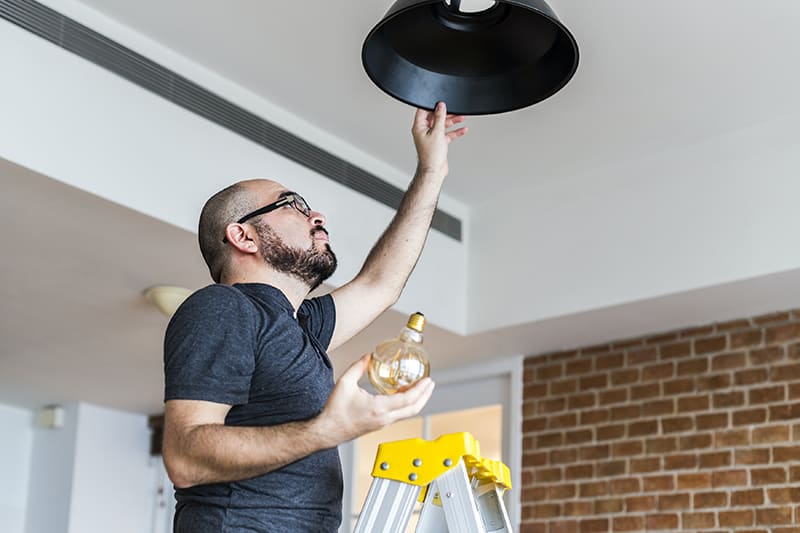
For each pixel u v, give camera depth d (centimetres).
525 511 445
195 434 131
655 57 329
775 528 378
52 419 569
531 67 165
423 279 420
